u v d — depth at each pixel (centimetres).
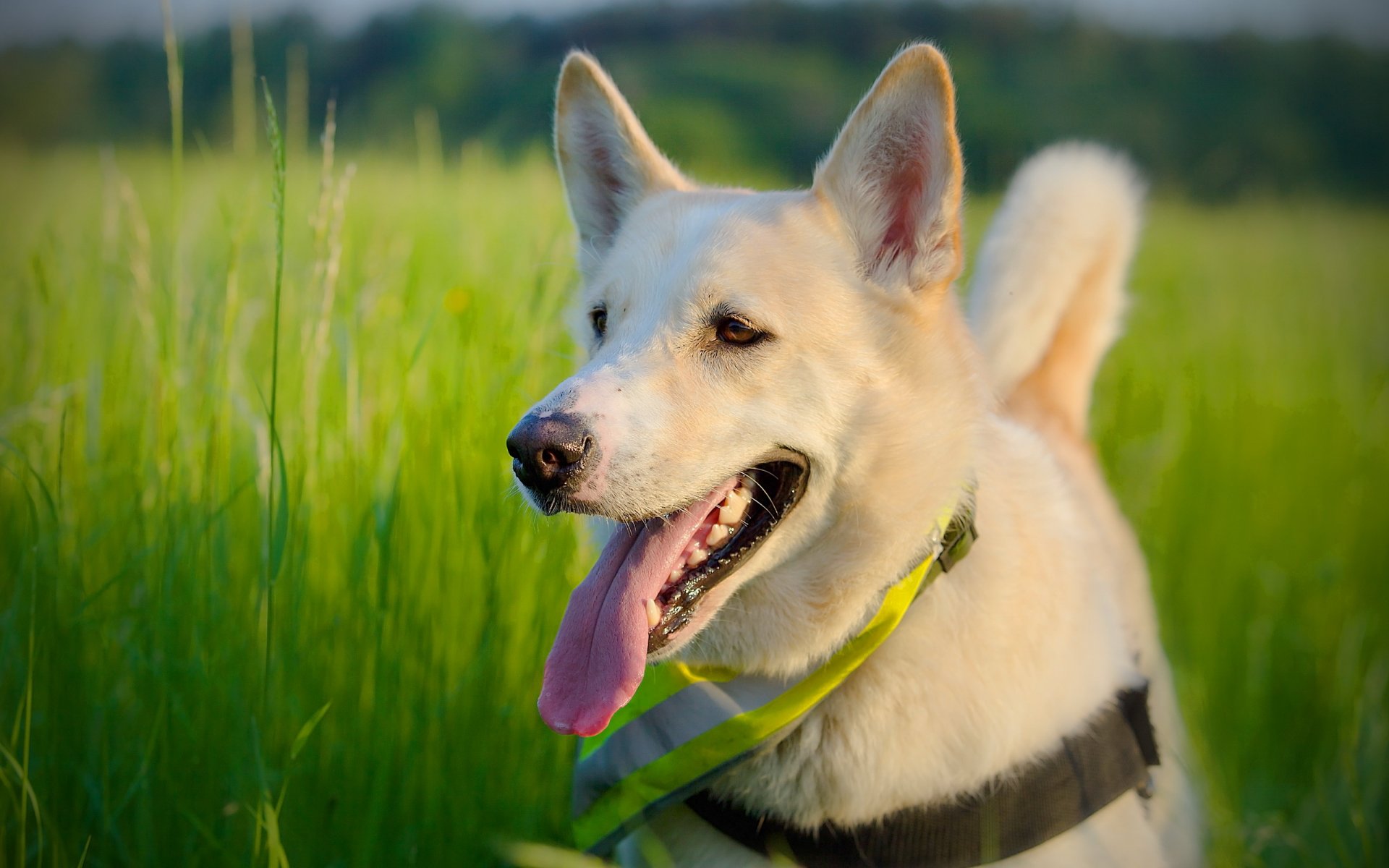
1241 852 142
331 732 135
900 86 127
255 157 161
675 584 124
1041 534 129
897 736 123
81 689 133
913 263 128
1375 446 203
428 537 141
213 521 137
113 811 131
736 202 131
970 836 122
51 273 151
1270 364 264
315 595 141
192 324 144
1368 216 571
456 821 134
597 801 128
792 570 126
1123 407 223
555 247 153
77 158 290
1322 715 159
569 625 124
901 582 124
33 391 149
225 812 128
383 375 149
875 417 126
